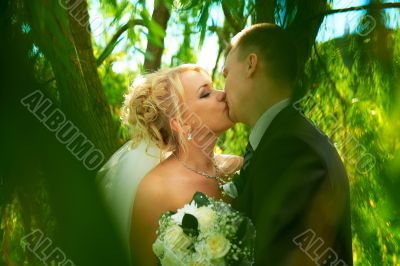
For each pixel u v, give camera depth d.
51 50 0.76
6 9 0.62
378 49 0.68
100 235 0.41
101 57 2.69
